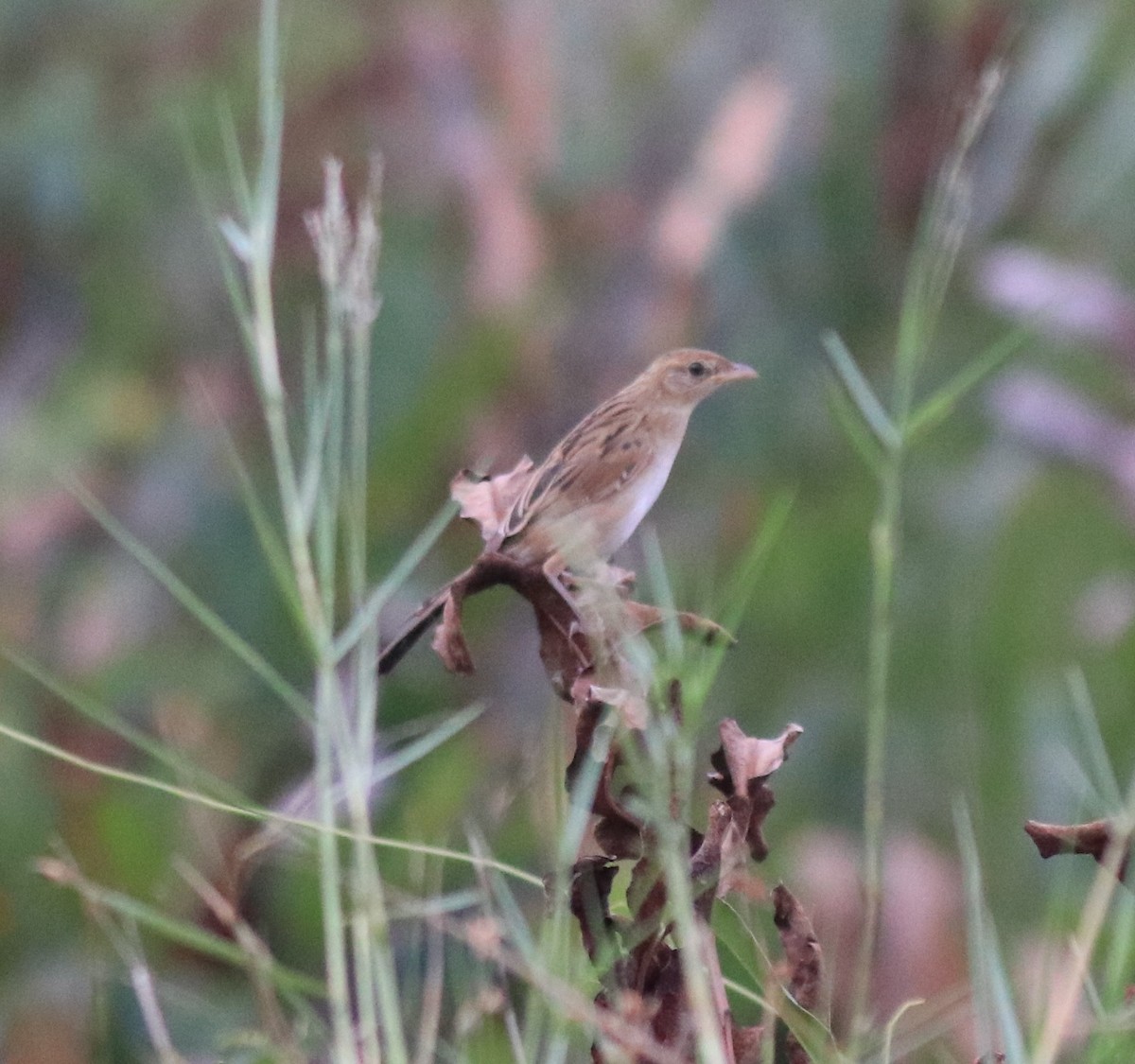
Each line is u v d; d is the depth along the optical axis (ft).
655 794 15.15
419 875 18.56
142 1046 24.86
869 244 41.52
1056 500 37.14
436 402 39.99
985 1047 16.12
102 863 30.30
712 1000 16.38
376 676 18.63
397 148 47.14
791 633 37.76
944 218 18.67
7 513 43.57
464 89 47.03
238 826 29.27
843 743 36.40
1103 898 15.80
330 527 16.96
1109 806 17.13
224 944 16.85
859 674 37.14
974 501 37.81
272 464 42.19
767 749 16.80
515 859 25.09
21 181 51.67
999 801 32.32
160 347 49.67
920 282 17.90
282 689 16.66
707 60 45.03
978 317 40.24
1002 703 34.30
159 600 40.91
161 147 51.72
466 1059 16.25
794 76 42.01
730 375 29.07
